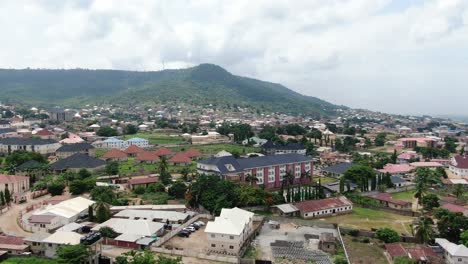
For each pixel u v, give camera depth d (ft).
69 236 351.46
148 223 419.33
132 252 315.17
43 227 407.23
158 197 551.18
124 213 467.11
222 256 351.25
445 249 374.02
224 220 396.16
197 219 476.54
